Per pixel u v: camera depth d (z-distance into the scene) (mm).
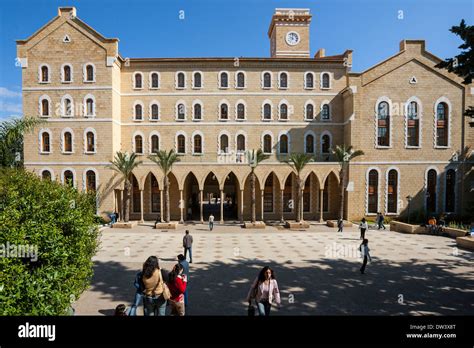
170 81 36562
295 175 37031
